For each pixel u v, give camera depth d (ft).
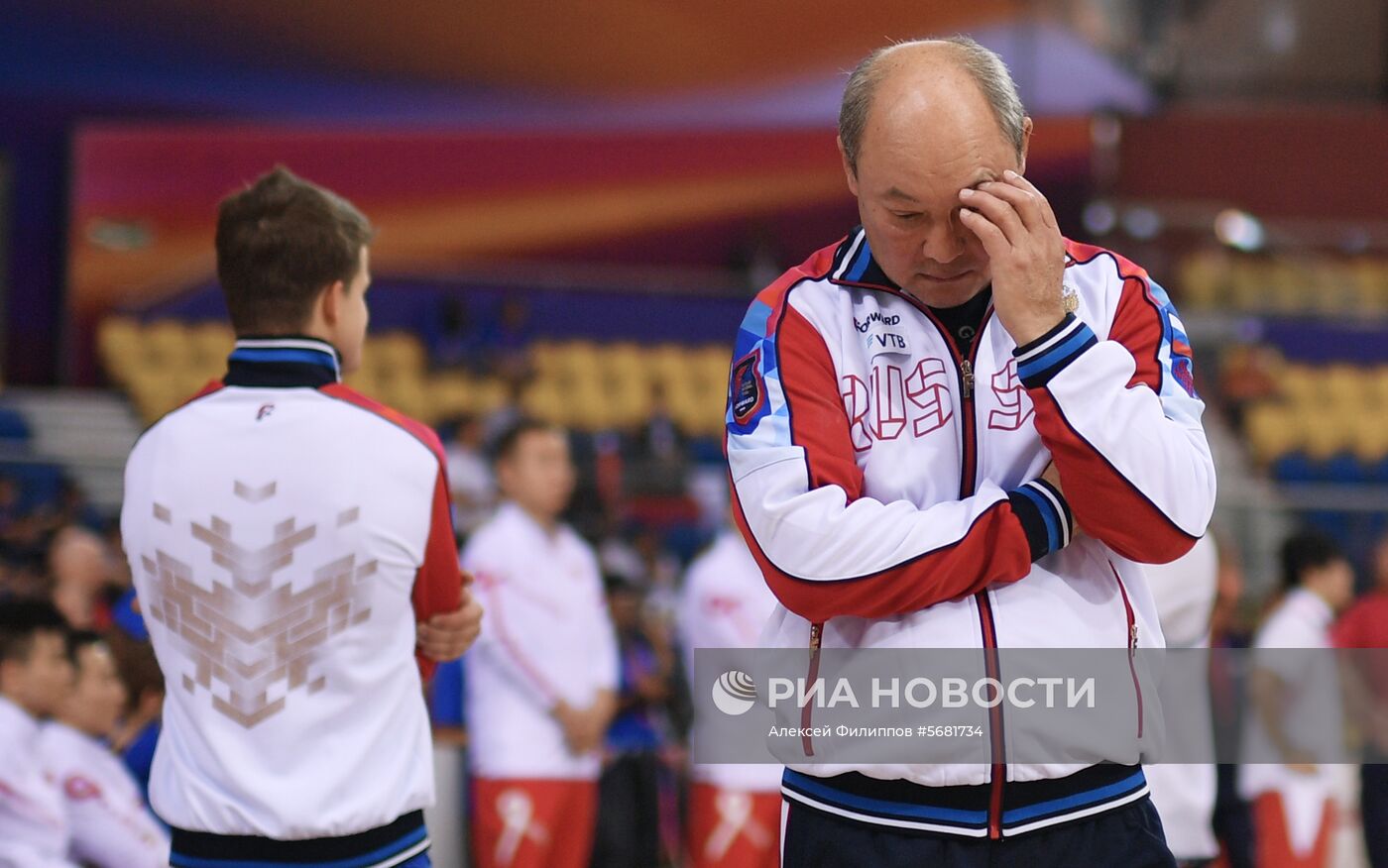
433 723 58.08
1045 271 16.89
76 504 104.47
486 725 55.36
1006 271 16.83
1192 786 38.55
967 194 16.79
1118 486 16.69
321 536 23.48
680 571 110.83
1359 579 112.98
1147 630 18.74
